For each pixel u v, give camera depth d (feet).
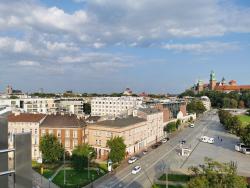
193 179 184.24
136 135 428.56
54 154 323.98
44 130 379.35
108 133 378.73
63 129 379.14
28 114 400.06
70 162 351.05
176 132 622.13
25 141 28.94
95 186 268.62
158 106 630.33
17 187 28.48
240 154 409.90
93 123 401.70
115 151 320.91
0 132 28.71
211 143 495.00
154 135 521.24
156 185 270.46
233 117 612.70
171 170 320.91
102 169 327.26
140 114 484.33
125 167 338.13
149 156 395.96
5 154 28.50
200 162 357.41
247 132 419.74
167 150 435.53
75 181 281.54
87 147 325.42
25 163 28.94
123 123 399.03
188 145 475.72
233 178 176.35
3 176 27.96
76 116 404.16
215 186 175.63
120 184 274.98
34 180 282.97
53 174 305.32
